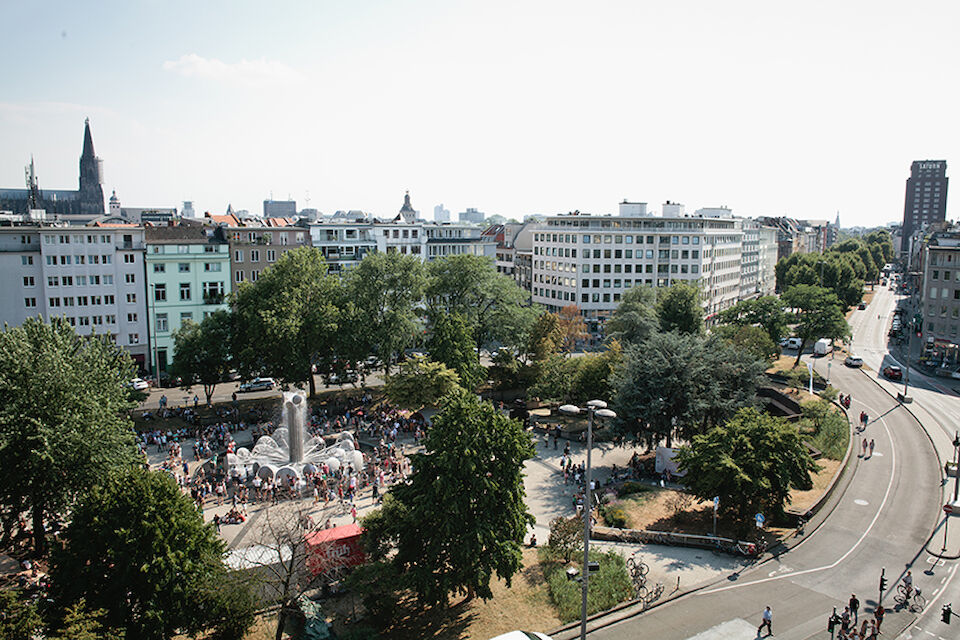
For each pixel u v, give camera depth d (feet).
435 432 119.65
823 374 330.75
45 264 286.87
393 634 111.55
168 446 206.90
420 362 231.30
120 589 96.84
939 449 213.25
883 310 557.33
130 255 304.50
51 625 94.63
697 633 110.63
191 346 245.24
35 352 136.98
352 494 168.96
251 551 131.13
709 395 189.47
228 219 378.53
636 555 140.26
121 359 165.68
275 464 182.50
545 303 501.56
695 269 469.98
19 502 130.52
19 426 126.41
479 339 306.55
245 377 249.96
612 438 226.58
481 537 110.73
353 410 244.01
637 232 460.14
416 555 118.01
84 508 102.42
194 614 101.24
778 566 134.72
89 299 297.94
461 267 303.27
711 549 143.33
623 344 311.47
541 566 134.31
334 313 250.57
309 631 108.47
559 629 112.37
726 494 145.89
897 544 144.66
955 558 137.80
